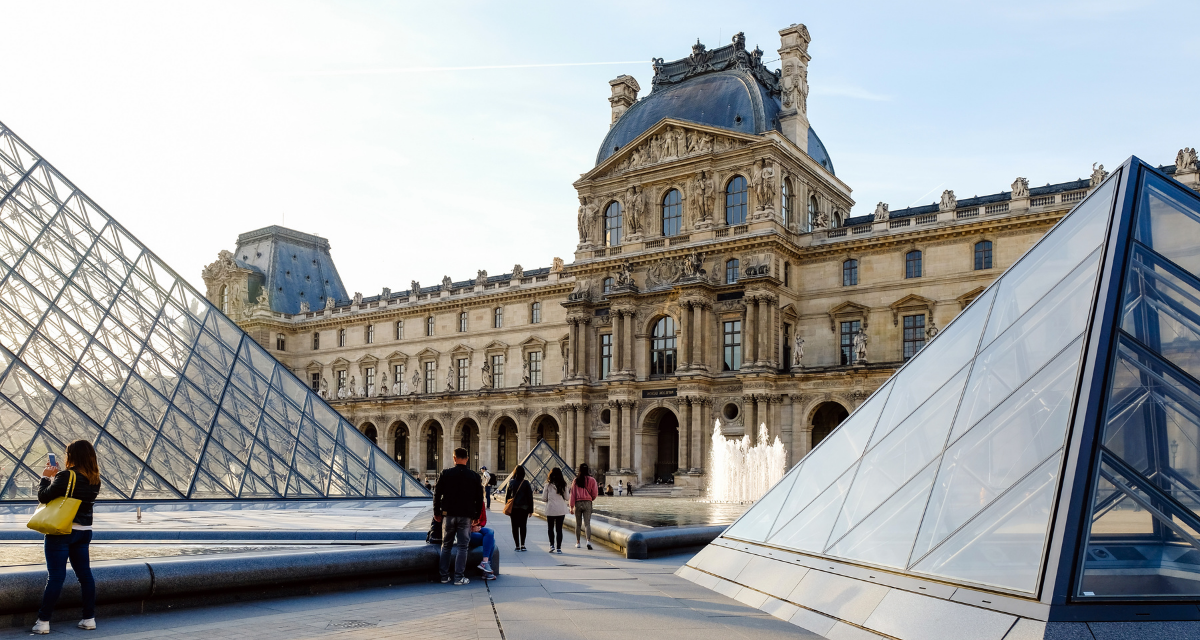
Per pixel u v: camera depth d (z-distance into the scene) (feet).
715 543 82.07
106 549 79.71
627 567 88.43
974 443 52.70
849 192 371.35
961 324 65.41
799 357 302.25
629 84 381.19
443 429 410.93
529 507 106.93
